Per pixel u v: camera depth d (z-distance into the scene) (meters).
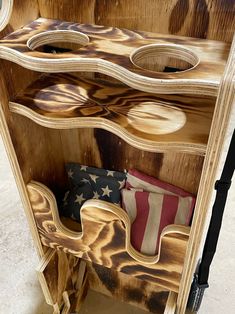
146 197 1.03
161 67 0.78
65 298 1.23
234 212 1.67
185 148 0.66
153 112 0.74
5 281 1.42
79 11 0.78
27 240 1.57
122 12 0.74
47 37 0.73
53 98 0.79
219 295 1.35
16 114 0.81
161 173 1.02
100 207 0.83
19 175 0.90
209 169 0.65
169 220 0.99
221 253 1.50
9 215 1.69
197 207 0.73
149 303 1.31
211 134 0.59
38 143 0.95
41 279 1.06
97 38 0.72
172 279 0.94
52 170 1.08
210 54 0.65
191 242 0.80
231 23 0.68
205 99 0.77
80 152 1.10
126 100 0.78
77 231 1.01
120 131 0.71
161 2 0.70
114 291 1.35
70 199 1.10
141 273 0.98
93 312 1.33
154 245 0.95
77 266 1.27
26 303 1.35
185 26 0.72
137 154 1.01
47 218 0.98
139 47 0.68
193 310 1.28
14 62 0.70
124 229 0.86
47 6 0.79
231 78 0.52
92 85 0.83
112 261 0.99
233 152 0.73
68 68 0.63
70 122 0.74
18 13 0.74
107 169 1.11
